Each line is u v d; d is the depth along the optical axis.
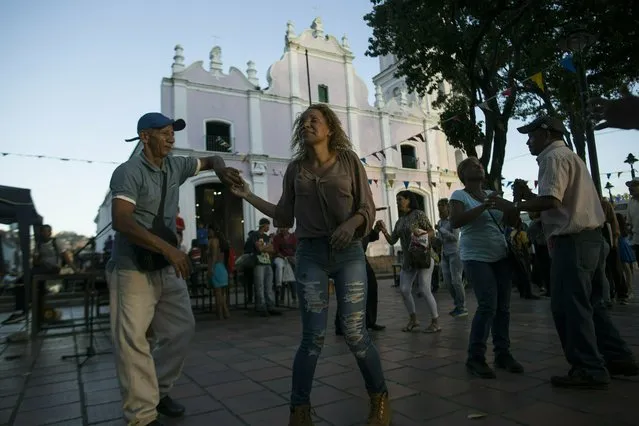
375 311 5.33
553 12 10.03
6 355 4.82
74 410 2.84
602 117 1.74
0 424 2.61
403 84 27.95
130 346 2.28
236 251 21.50
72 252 6.55
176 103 19.55
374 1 12.90
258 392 3.02
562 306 2.82
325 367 3.61
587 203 2.77
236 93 21.19
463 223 3.14
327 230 2.19
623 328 4.50
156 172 2.49
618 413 2.28
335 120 2.35
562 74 11.25
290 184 2.43
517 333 4.59
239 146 20.94
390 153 25.41
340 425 2.33
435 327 4.98
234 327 6.36
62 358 4.50
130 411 2.25
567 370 3.14
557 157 2.79
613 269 6.28
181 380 3.42
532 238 6.98
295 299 9.05
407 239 5.10
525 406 2.46
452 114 13.42
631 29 8.93
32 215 7.28
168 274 2.50
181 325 2.58
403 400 2.68
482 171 3.43
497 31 11.65
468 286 10.09
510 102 11.85
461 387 2.87
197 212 20.89
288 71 23.03
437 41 11.72
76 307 10.46
